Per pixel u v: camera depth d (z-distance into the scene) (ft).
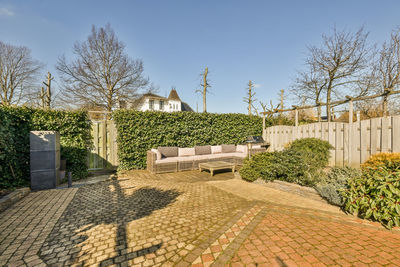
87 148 26.35
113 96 67.72
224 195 16.49
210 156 30.35
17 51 72.33
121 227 10.74
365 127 22.93
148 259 7.94
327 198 13.92
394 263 7.34
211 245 8.83
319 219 11.37
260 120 40.29
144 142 28.19
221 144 35.35
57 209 13.39
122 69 66.23
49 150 18.61
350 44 39.17
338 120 51.16
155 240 9.37
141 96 72.38
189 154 30.83
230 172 26.76
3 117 17.31
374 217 10.75
